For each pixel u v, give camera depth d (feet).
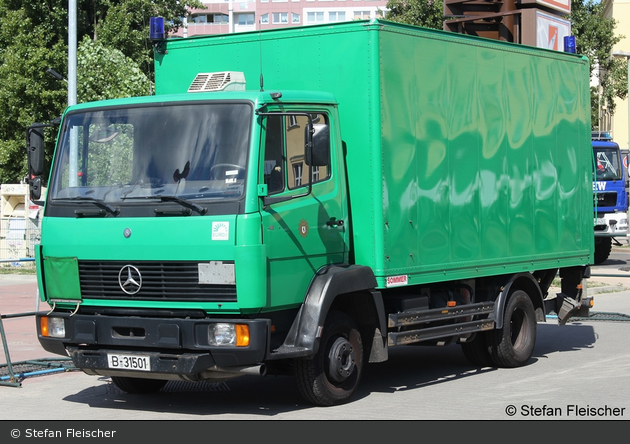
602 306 54.19
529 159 33.32
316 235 24.75
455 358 36.35
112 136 24.80
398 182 26.68
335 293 24.47
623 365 33.58
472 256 30.14
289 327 24.73
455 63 29.43
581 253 36.73
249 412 25.08
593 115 133.80
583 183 36.88
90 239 24.22
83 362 24.35
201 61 29.07
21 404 26.63
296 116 24.39
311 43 26.91
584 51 126.62
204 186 23.16
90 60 89.56
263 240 22.79
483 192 30.76
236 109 23.41
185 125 23.97
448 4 56.24
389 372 32.71
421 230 27.71
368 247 26.00
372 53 25.85
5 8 107.55
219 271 22.56
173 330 22.99
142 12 114.52
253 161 22.81
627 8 186.60
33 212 75.46
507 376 31.37
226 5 291.99
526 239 33.17
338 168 25.80
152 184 23.84
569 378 30.71
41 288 25.34
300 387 25.08
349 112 26.22
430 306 29.58
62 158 25.43
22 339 40.57
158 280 23.36
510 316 32.65
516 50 32.60
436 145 28.43
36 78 94.99
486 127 30.94
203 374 23.52
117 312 24.13
